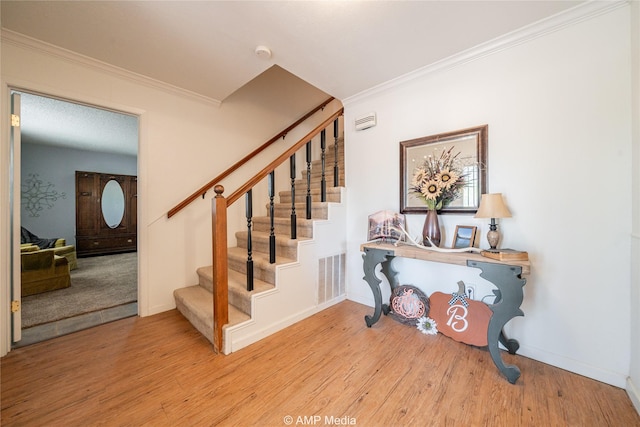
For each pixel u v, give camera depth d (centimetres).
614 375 144
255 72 227
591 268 151
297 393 141
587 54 151
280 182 364
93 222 562
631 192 139
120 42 187
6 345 179
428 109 218
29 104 318
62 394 140
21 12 155
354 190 274
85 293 308
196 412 128
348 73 225
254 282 225
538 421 122
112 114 357
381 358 173
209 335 196
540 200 167
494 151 184
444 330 200
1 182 176
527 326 174
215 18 161
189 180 273
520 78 173
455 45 185
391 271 238
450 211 203
